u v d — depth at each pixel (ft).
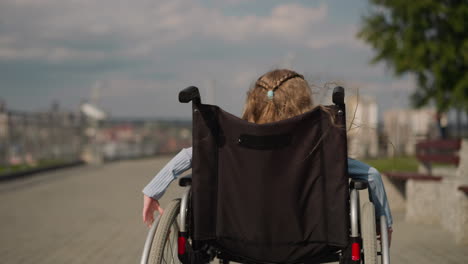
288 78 9.02
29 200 36.32
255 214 8.31
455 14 59.41
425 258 17.51
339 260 8.79
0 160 53.11
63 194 39.86
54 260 18.08
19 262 17.85
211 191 8.52
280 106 8.82
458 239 19.67
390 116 98.94
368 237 8.22
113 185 46.21
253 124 8.27
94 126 88.43
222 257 9.43
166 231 8.29
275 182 8.27
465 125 79.10
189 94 8.15
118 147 97.81
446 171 39.52
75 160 81.76
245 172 8.33
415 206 25.34
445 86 61.11
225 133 8.45
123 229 24.21
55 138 72.43
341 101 8.17
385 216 9.09
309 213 8.33
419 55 59.36
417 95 64.28
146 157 108.06
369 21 63.82
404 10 61.11
